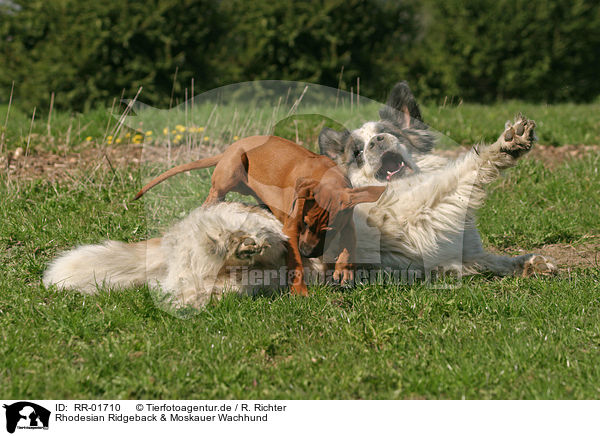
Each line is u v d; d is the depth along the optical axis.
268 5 18.94
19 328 4.36
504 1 21.64
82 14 17.03
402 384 3.72
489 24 21.78
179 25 17.66
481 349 4.02
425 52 21.48
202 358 3.97
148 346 4.05
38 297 5.04
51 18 17.17
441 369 3.80
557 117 14.62
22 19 17.25
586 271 5.78
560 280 5.45
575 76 22.59
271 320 4.55
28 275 5.60
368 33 19.31
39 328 4.38
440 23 22.11
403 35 20.94
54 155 10.16
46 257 6.05
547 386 3.62
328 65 18.91
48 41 17.44
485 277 5.76
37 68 16.95
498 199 8.26
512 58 22.06
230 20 18.95
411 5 20.58
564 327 4.34
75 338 4.34
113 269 5.41
